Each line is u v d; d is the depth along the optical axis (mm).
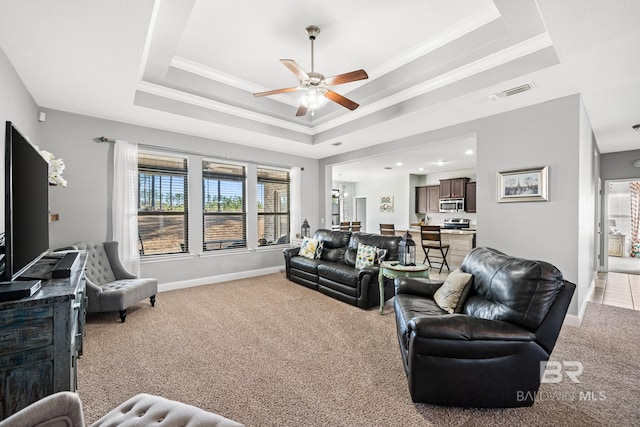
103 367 2180
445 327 1654
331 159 6180
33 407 875
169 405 1169
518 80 2727
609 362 2260
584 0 1742
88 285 2951
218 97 3881
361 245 4133
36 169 1695
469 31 2746
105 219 3793
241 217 5277
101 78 2717
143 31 2047
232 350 2457
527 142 3314
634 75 2617
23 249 1425
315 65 3451
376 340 2656
